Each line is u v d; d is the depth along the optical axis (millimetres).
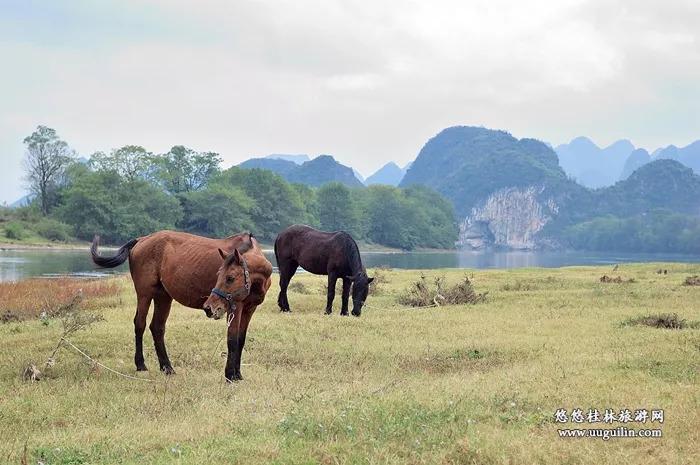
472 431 6426
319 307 18297
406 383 9102
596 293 21719
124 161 93250
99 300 18734
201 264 10062
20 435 7117
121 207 87250
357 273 16547
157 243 10523
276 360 11273
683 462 5727
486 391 8281
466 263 84688
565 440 6301
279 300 17422
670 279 29109
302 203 118375
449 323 15203
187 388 9258
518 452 5895
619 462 5703
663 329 13961
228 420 7348
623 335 13148
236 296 9453
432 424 6672
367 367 10672
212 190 100125
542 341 12672
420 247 150750
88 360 10867
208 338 12648
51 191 99812
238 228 100625
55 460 6180
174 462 5820
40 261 54688
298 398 8195
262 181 112062
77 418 7809
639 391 8250
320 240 17062
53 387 9320
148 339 12422
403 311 17609
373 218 140625
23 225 86625
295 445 6145
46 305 17297
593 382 8852
